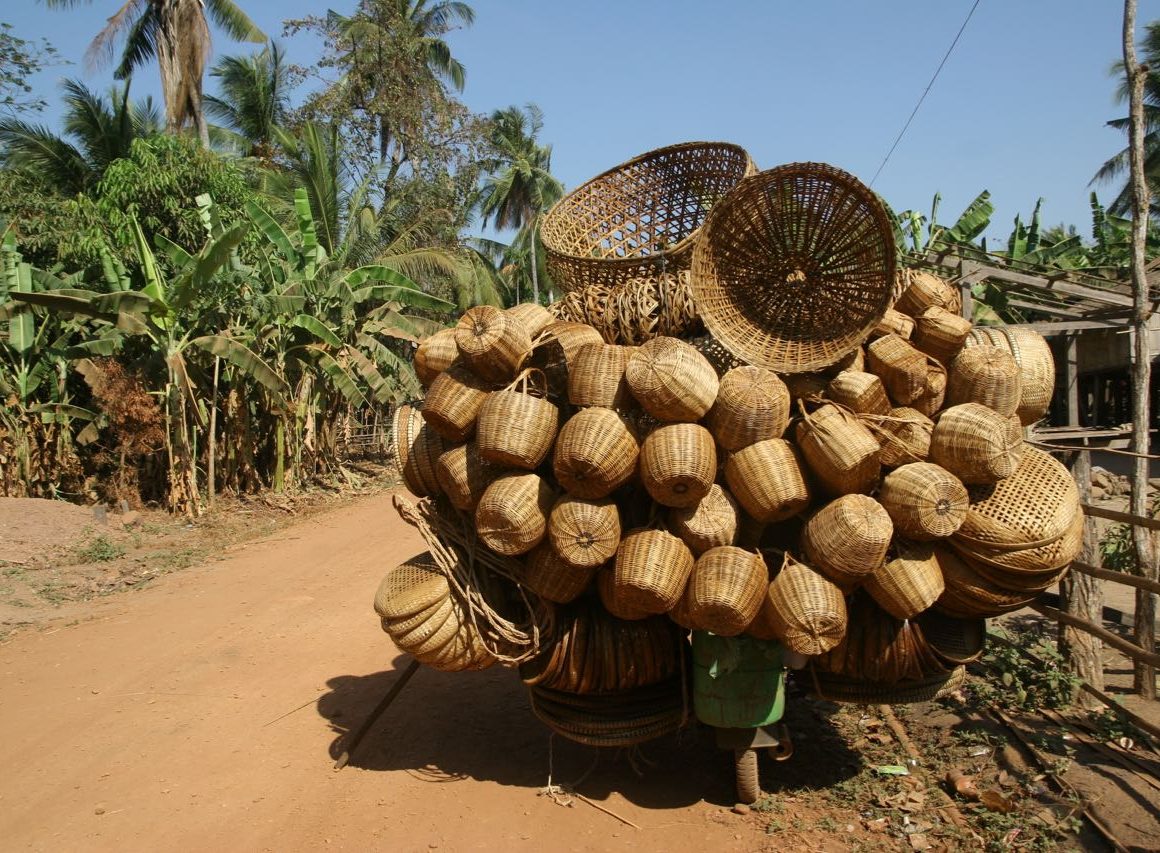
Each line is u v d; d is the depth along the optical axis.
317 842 4.35
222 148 28.41
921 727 5.40
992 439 3.86
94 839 4.44
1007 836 3.99
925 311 4.45
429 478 4.74
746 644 4.16
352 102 31.67
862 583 4.03
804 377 4.24
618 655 4.26
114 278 13.95
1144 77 5.64
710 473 3.86
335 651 7.42
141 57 24.58
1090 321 8.06
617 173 5.93
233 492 15.86
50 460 14.83
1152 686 5.58
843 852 4.02
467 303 28.03
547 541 4.21
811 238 4.27
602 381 4.02
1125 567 8.30
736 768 4.48
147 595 9.59
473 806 4.67
